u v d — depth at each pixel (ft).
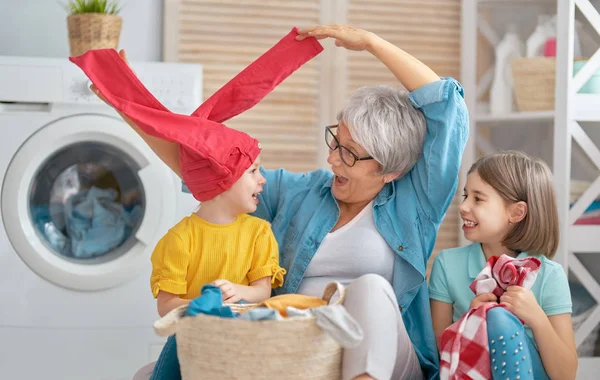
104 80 5.17
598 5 7.96
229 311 4.17
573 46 7.93
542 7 8.39
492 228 5.31
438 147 5.24
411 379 4.85
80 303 7.66
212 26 9.91
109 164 7.91
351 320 3.99
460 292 5.39
